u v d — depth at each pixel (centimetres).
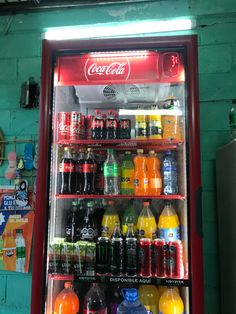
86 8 213
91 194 159
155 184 161
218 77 195
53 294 154
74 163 165
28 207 201
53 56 154
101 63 154
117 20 209
